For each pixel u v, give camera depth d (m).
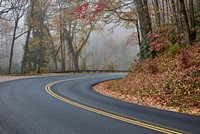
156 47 23.39
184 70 17.03
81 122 9.80
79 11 25.55
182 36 22.83
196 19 22.36
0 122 9.62
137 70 24.20
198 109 12.84
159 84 17.39
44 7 49.75
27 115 10.84
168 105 14.43
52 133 8.29
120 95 19.12
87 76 37.84
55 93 18.44
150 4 33.44
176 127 9.17
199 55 17.78
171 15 25.80
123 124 9.56
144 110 12.56
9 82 25.56
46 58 65.69
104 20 29.36
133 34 36.69
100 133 8.34
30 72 47.09
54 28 56.75
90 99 16.11
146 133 8.37
